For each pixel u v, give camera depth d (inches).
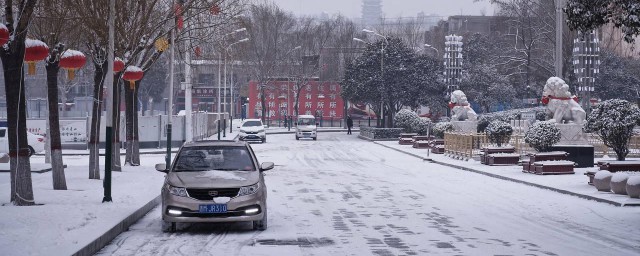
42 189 802.8
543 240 513.0
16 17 649.6
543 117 2223.2
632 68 2965.1
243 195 543.5
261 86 3651.6
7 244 440.5
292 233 548.7
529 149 1505.9
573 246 486.9
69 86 3179.1
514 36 3499.0
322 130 3393.2
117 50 960.3
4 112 3176.7
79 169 1123.3
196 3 1061.1
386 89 3019.2
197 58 1492.4
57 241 453.7
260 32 3634.4
